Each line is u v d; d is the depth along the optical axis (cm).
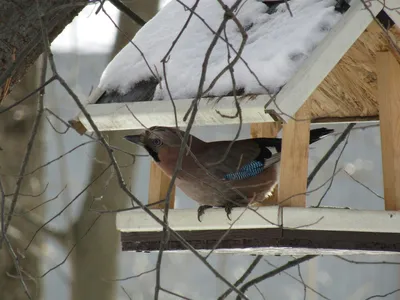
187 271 2620
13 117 1783
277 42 1041
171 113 1063
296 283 2452
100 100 1142
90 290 1673
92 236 1684
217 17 1147
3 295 1692
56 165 2278
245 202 1090
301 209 990
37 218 1742
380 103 1079
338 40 984
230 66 791
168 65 1116
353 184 2552
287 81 992
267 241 1010
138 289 2536
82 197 1698
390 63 1072
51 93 2161
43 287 1778
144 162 2341
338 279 2600
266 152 1149
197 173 1112
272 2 1127
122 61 1169
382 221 998
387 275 2608
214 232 1055
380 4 994
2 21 1052
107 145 822
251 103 996
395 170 1059
